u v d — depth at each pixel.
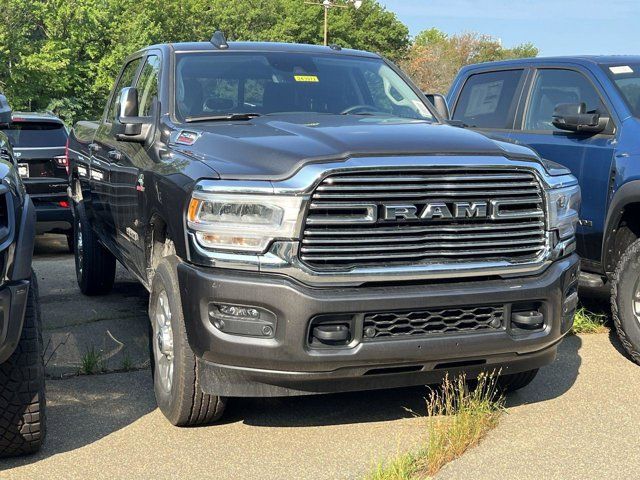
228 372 4.00
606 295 7.30
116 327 6.48
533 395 4.90
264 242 3.85
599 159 6.09
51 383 5.16
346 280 3.87
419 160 3.98
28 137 10.26
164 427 4.45
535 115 6.97
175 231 4.18
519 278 4.19
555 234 4.31
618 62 6.58
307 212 3.84
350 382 4.00
